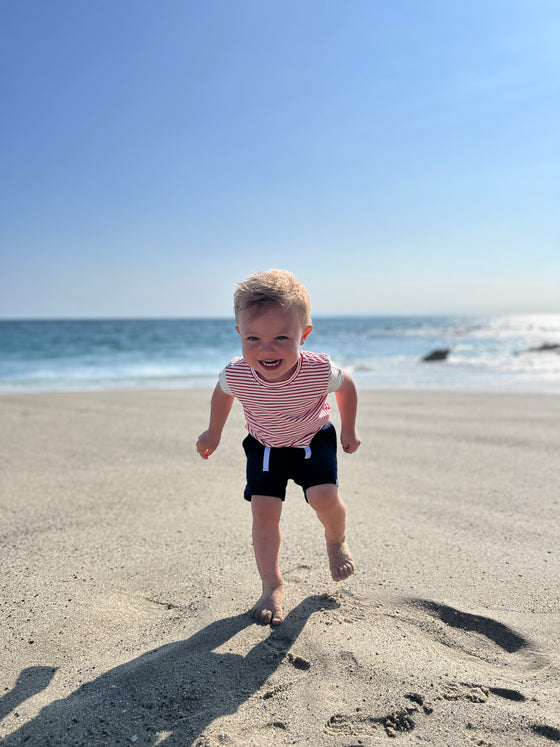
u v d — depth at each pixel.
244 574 1.15
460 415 3.13
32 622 0.98
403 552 1.25
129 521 1.46
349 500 1.62
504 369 6.93
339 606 1.03
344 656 0.88
